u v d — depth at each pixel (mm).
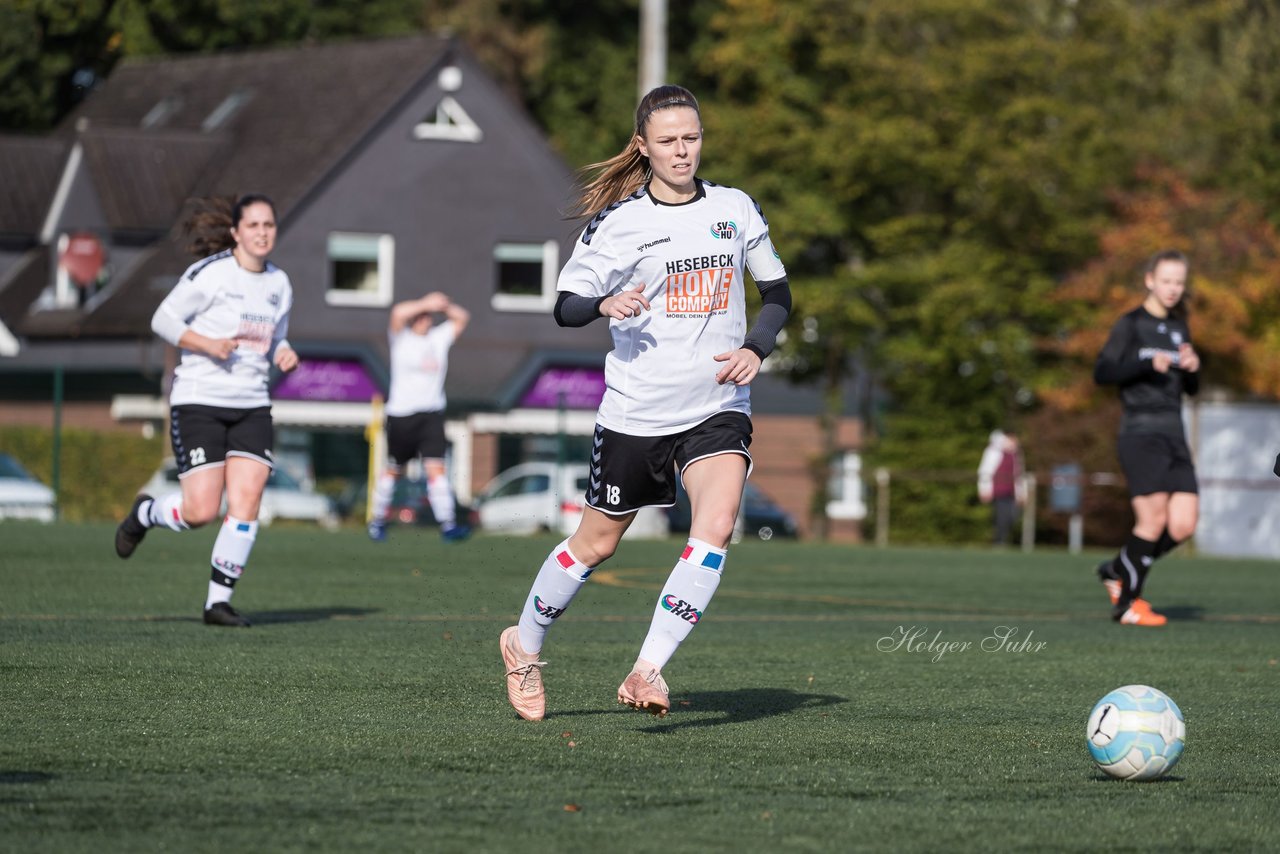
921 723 24219
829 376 142875
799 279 135750
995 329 132000
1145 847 16406
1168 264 42594
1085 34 135625
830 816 17469
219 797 17734
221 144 167500
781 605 48156
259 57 176625
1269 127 137375
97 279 164500
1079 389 127625
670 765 20203
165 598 42656
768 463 174875
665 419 23031
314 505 120000
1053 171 131750
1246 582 66312
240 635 34312
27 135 179250
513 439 166875
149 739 21250
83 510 105000
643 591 50938
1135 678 30891
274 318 36281
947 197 139625
